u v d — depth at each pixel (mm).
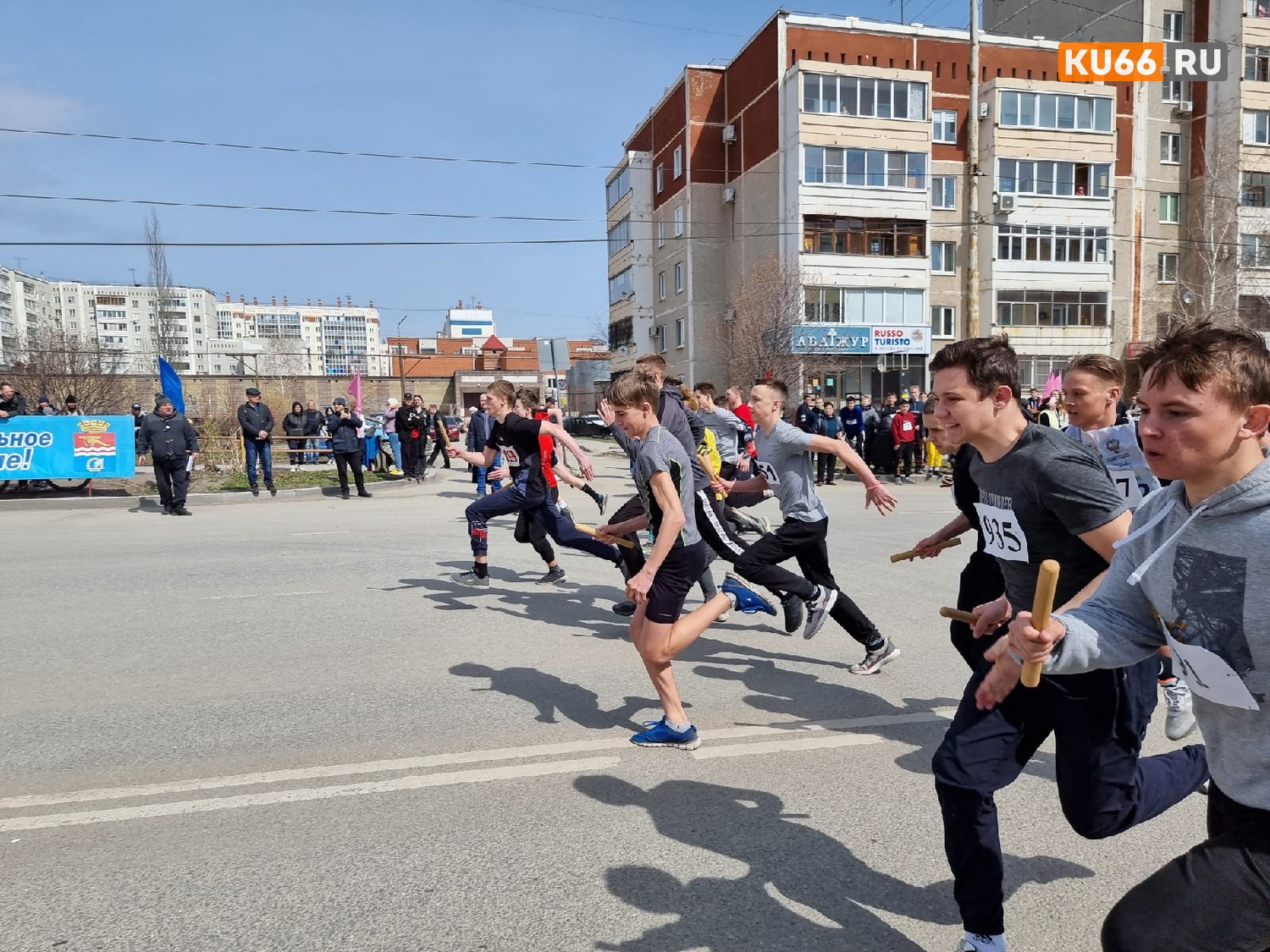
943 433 2537
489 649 5688
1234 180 32750
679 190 38469
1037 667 1843
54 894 2779
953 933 2600
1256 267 32094
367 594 7336
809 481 5051
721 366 36031
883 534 10711
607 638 5969
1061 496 2324
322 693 4805
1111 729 2250
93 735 4180
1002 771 2334
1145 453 1708
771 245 33562
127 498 14242
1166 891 1636
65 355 36906
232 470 18188
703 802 3459
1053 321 34062
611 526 5074
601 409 4980
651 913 2680
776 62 32656
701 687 4914
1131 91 35281
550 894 2785
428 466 22672
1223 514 1645
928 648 5703
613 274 46531
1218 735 1772
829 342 31203
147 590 7492
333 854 3039
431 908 2701
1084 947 2541
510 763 3842
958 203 34312
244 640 5898
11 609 6785
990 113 33031
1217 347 1588
